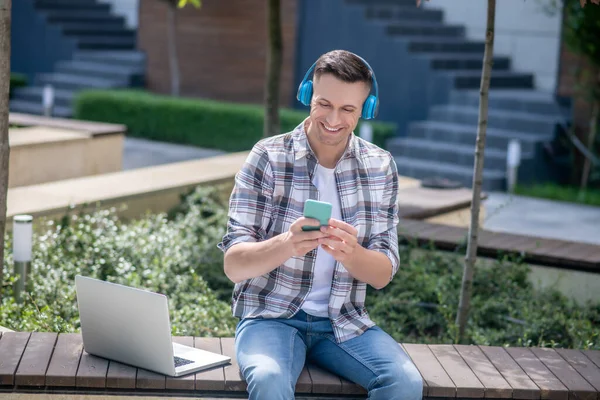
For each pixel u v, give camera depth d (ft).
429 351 14.39
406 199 28.66
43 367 12.85
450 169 46.65
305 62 58.90
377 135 51.21
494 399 13.07
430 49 54.85
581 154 46.96
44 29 72.95
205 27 64.28
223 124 55.83
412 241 23.12
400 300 20.59
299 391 12.75
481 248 22.56
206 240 24.32
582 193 44.57
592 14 42.47
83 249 22.43
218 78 63.98
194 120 56.90
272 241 12.19
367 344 12.79
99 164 36.83
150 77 67.62
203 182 29.35
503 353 14.44
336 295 12.96
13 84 67.26
